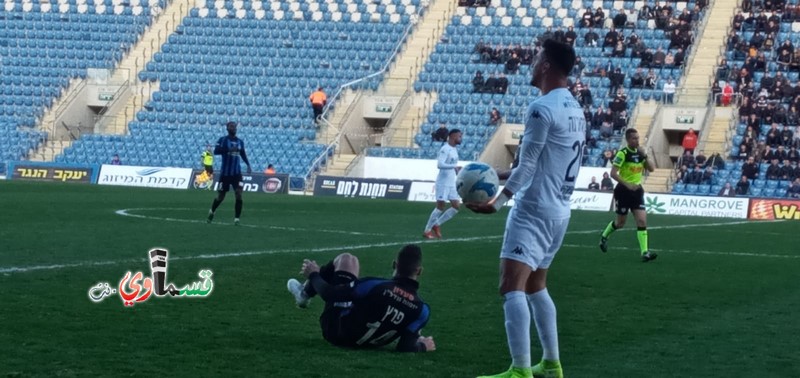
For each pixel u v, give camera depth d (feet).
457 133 71.77
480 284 46.42
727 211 122.31
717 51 151.43
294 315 36.09
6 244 55.47
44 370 26.43
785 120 139.03
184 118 161.27
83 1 179.52
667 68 150.30
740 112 140.87
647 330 35.91
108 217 78.07
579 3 163.73
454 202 71.26
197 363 27.94
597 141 140.36
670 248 69.77
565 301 42.52
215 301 38.68
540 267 27.66
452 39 162.81
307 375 26.84
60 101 165.27
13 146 157.79
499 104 151.94
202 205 99.66
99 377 25.91
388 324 30.04
